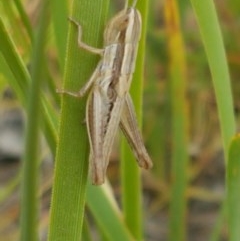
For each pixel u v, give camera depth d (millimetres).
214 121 314
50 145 166
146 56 289
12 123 371
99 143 155
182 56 233
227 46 297
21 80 158
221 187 333
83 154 152
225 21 300
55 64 289
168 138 313
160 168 310
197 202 328
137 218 186
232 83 297
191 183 326
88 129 153
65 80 151
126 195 184
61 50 174
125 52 156
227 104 169
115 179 310
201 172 333
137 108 172
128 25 157
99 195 181
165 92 291
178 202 233
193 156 317
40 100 152
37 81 151
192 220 323
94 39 150
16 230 301
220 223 233
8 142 356
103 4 150
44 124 164
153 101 300
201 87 304
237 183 169
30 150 155
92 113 154
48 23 150
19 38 184
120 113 160
